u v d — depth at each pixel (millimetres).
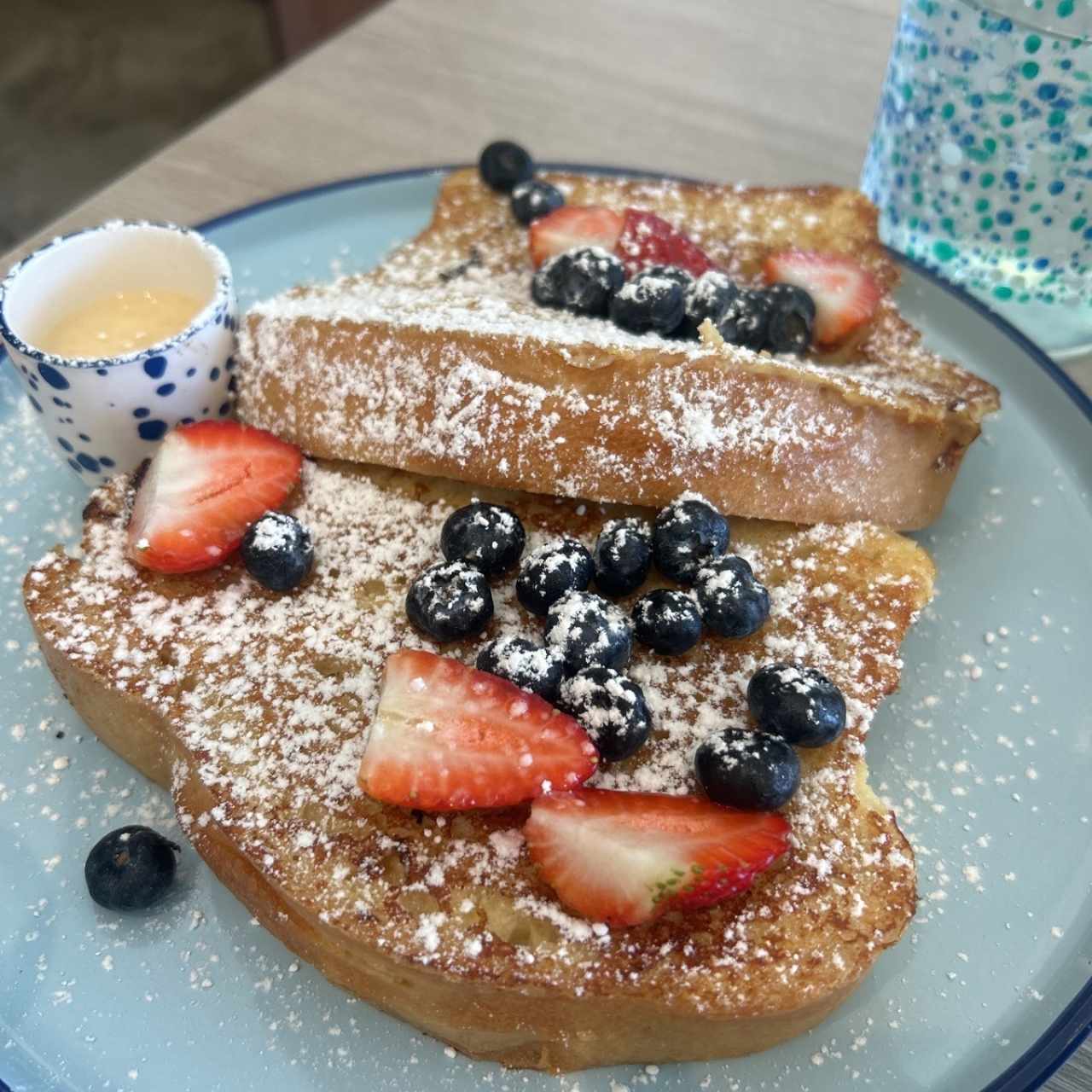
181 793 198
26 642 229
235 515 217
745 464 216
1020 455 260
